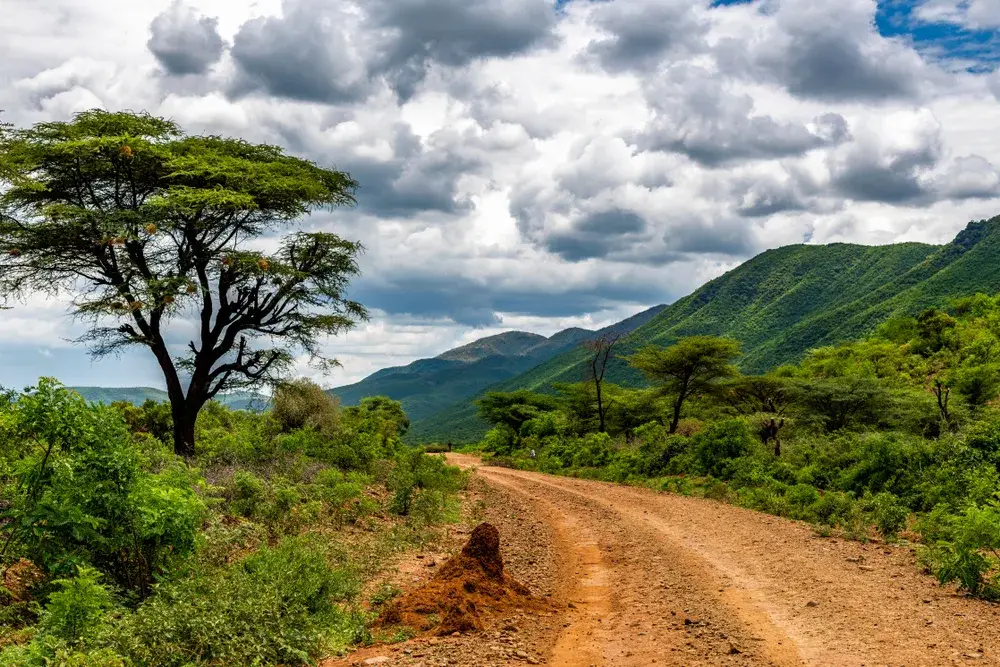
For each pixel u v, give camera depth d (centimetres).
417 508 1856
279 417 3047
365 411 4275
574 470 3909
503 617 913
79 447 888
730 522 1850
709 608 979
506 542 1590
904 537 1585
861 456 2378
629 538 1650
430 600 921
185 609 724
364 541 1432
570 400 5788
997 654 756
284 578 900
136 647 659
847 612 938
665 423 5175
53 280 2162
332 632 802
